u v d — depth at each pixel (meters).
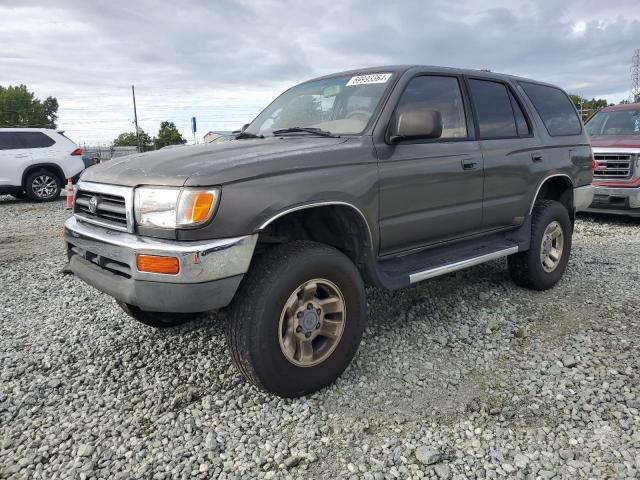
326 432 2.70
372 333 3.93
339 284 3.04
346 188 3.06
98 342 3.85
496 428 2.70
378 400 2.99
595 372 3.27
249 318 2.73
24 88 80.81
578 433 2.65
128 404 3.01
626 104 9.94
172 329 4.05
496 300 4.62
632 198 8.24
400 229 3.48
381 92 3.58
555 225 4.86
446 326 4.05
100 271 2.99
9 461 2.51
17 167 12.25
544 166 4.68
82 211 3.33
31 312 4.52
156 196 2.66
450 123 3.93
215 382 3.23
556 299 4.65
